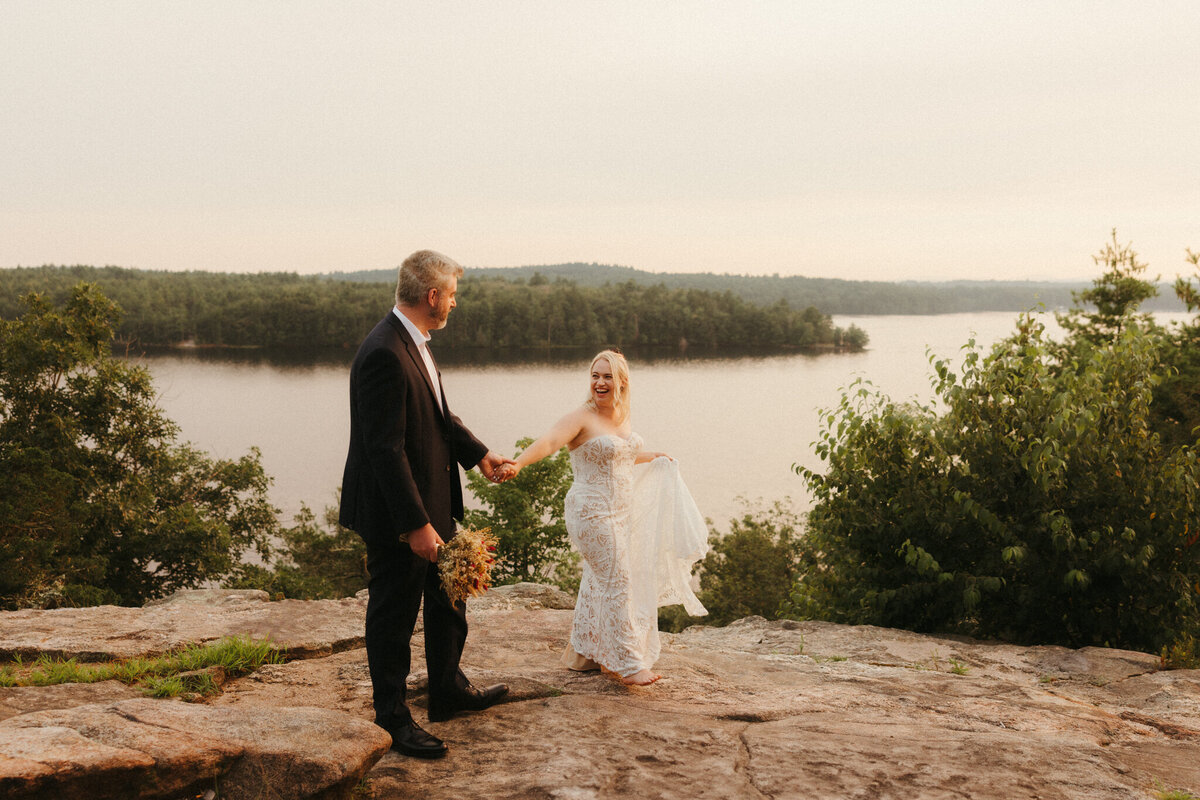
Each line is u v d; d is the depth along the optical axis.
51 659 4.11
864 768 2.95
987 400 7.23
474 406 123.00
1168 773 3.22
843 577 7.77
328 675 3.97
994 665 5.41
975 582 6.59
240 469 32.97
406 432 2.94
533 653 4.55
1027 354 7.17
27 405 29.16
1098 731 3.86
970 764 3.03
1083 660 5.45
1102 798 2.81
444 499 3.14
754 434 125.56
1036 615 7.01
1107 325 21.08
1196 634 6.57
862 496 7.25
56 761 2.06
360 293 192.75
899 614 7.12
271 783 2.37
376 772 2.79
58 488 24.98
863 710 3.91
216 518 31.89
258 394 134.62
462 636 3.35
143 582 30.17
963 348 7.33
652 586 4.09
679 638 6.23
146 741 2.33
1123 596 6.80
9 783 1.93
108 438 30.28
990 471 7.02
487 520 27.89
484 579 3.07
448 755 2.96
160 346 174.00
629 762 2.90
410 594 3.00
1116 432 7.03
